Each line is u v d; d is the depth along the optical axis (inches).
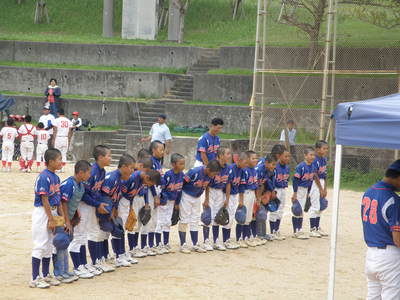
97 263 377.1
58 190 341.1
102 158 359.9
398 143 251.4
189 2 1727.4
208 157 501.7
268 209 479.8
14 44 1307.8
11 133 843.4
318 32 951.6
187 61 1230.3
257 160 459.8
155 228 430.9
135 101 1115.3
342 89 970.1
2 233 476.1
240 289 351.3
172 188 424.5
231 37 1545.3
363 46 1004.6
